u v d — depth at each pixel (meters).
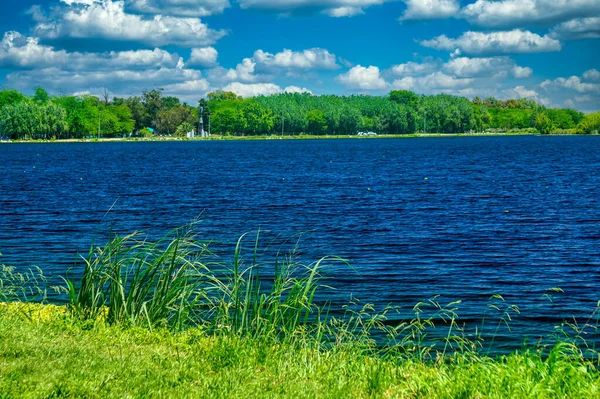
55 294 16.36
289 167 77.62
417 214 34.44
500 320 15.05
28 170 71.19
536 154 107.69
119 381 7.29
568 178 58.16
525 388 7.47
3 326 9.29
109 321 10.54
